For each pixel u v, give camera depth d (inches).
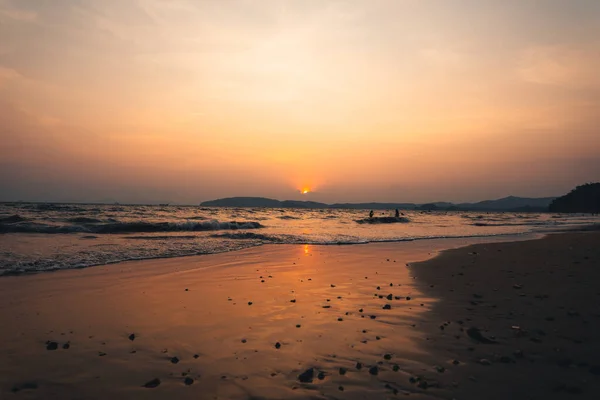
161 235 883.4
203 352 192.5
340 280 382.0
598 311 248.1
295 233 1055.6
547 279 360.8
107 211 1967.3
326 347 197.5
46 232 888.3
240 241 786.2
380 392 147.0
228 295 316.8
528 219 2623.0
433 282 368.2
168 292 327.3
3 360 181.5
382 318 247.9
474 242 820.0
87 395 148.0
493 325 225.6
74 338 212.8
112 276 397.7
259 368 172.4
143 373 168.1
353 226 1488.7
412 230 1268.5
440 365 171.3
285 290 336.5
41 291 325.1
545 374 158.4
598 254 538.0
